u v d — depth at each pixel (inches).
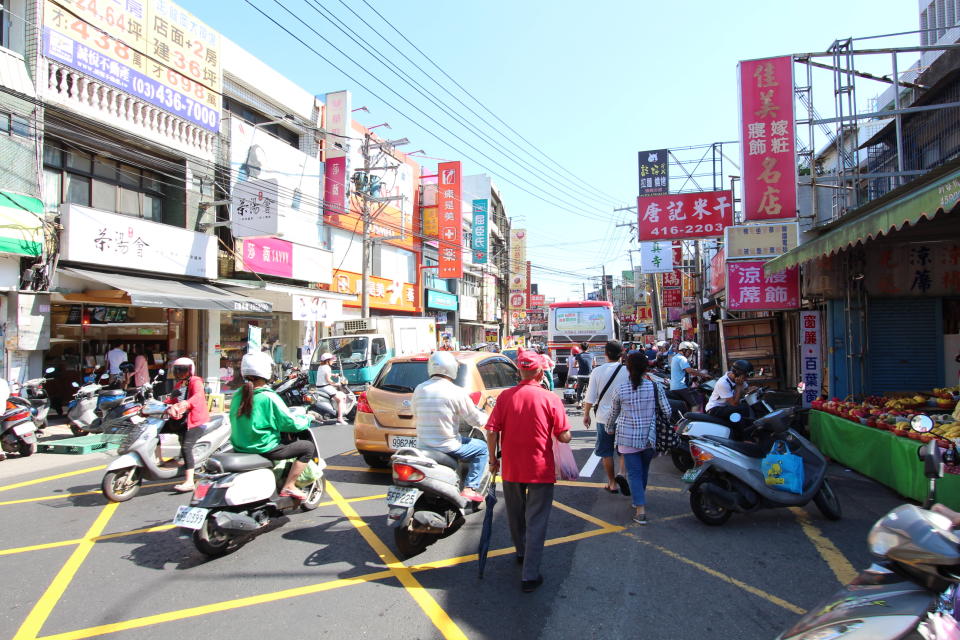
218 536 177.3
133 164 514.0
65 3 431.8
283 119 688.4
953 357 325.1
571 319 766.5
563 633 128.0
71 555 181.0
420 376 274.5
